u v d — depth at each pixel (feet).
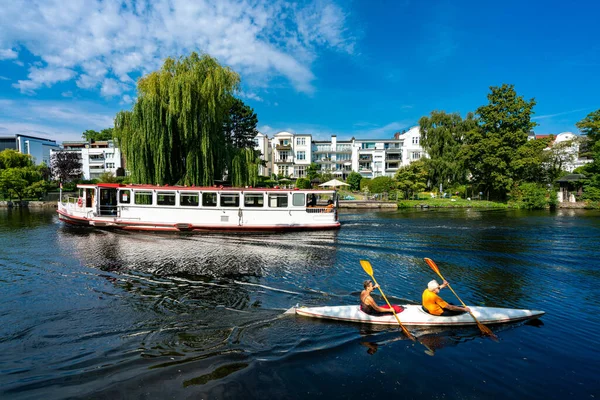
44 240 62.80
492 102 160.86
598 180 138.62
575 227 79.71
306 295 33.91
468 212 123.13
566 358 22.71
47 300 32.37
